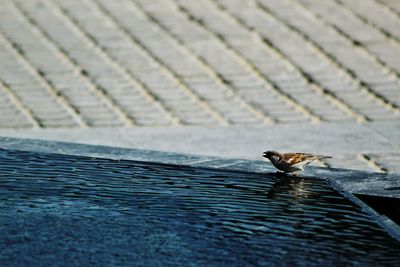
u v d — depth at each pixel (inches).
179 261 252.2
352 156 510.0
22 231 279.1
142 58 716.7
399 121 581.9
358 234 278.5
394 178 365.1
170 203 314.5
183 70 690.2
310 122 580.1
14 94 633.0
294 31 785.6
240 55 724.0
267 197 325.1
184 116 591.2
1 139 420.5
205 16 828.6
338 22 810.8
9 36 768.3
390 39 767.7
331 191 335.6
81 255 257.4
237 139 538.6
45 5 865.5
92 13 839.7
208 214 300.5
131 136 543.2
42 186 335.6
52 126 565.3
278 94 640.4
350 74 683.4
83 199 317.7
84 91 642.2
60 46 745.0
